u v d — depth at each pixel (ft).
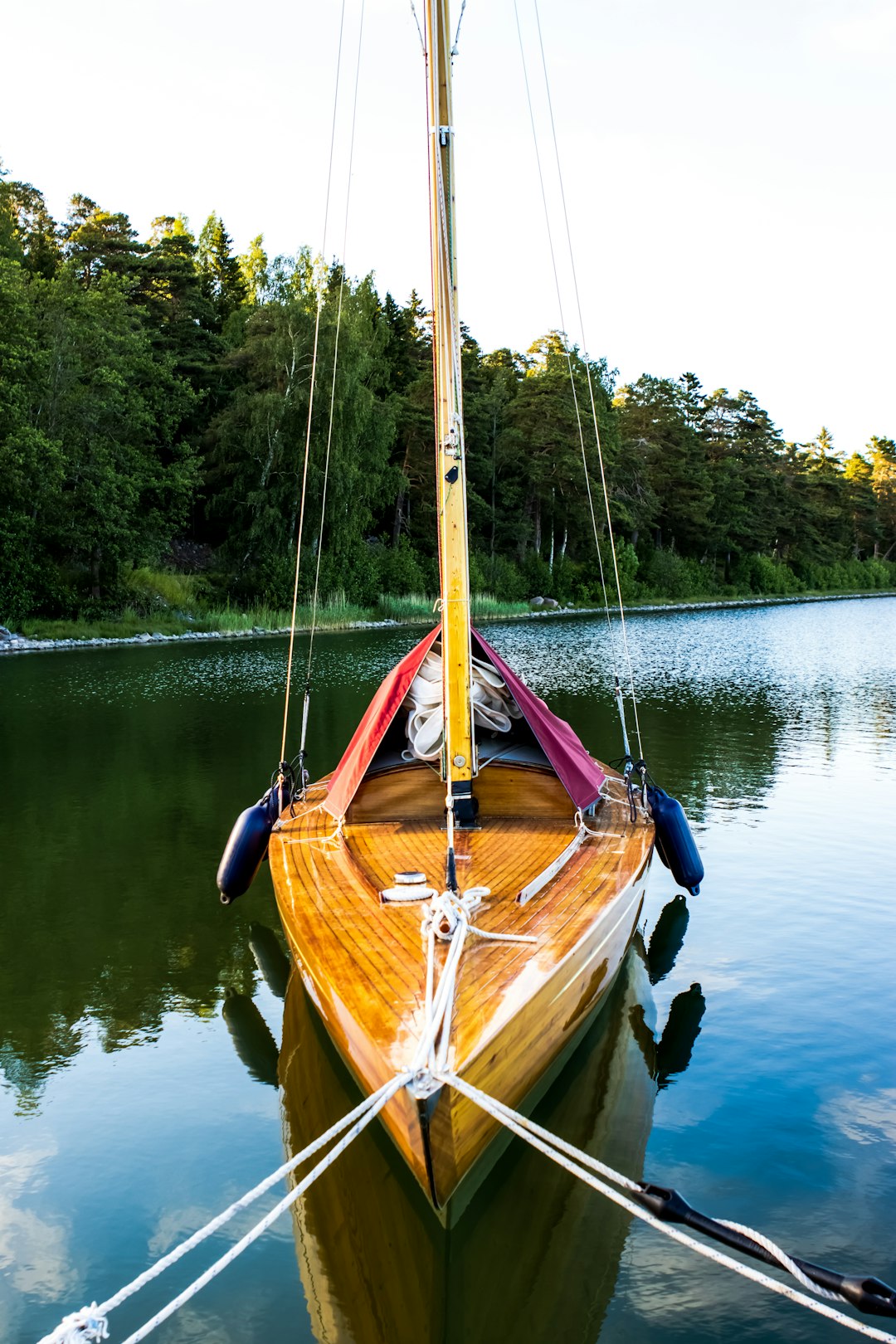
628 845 24.72
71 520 134.10
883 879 31.76
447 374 22.93
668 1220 13.26
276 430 152.56
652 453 261.03
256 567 155.94
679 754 51.93
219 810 41.11
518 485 229.04
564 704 71.00
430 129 22.71
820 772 47.75
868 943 26.53
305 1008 23.29
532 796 26.58
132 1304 14.14
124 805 41.98
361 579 174.29
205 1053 21.49
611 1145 17.38
